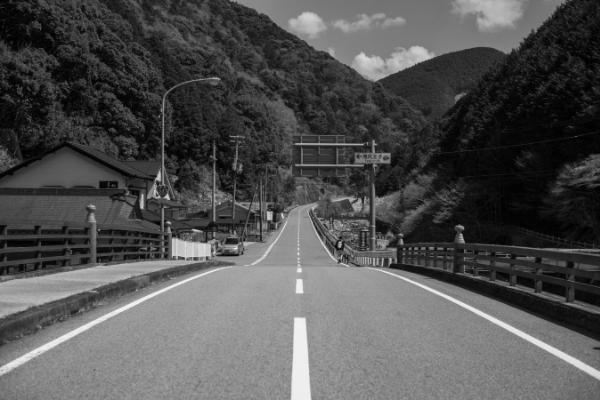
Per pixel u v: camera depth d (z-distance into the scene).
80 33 60.91
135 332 7.24
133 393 4.79
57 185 39.28
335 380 5.24
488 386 5.09
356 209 145.62
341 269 19.34
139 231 20.20
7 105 49.41
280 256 53.00
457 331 7.52
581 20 57.72
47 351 6.21
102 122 61.75
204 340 6.81
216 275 15.48
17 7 54.16
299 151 34.81
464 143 67.75
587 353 6.38
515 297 10.16
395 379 5.28
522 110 54.19
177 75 93.12
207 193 91.69
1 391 4.83
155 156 71.62
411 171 98.12
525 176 50.44
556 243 45.59
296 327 7.62
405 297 10.69
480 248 12.70
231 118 109.50
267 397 4.73
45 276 12.31
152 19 183.00
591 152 43.88
